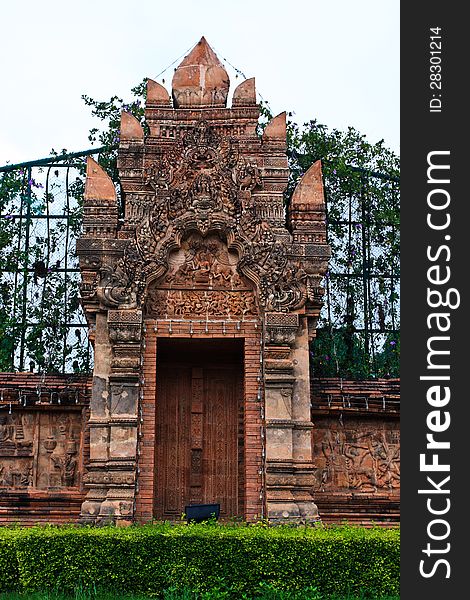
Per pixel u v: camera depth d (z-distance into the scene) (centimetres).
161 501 2088
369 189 2717
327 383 2158
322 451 2106
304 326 1947
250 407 1911
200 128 2038
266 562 1426
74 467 2058
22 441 2072
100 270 1931
